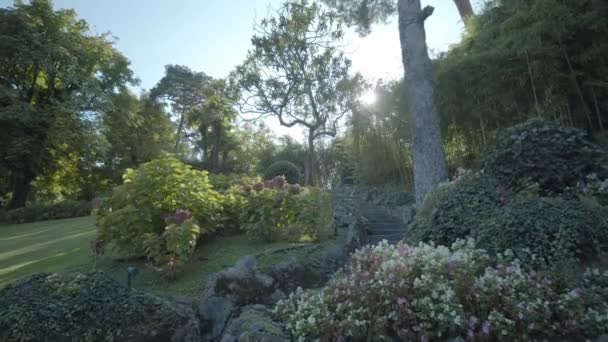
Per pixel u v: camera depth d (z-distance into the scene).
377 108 9.91
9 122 14.36
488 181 4.05
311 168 13.02
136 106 21.83
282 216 5.25
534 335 2.27
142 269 4.49
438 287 2.51
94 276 3.29
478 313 2.39
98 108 17.62
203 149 25.41
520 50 5.23
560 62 5.10
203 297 3.59
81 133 16.41
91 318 2.91
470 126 7.37
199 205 4.89
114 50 19.88
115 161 21.36
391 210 8.31
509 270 2.58
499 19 6.99
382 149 9.86
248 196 5.64
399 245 3.42
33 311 2.83
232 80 12.83
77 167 18.67
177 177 4.84
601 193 3.35
